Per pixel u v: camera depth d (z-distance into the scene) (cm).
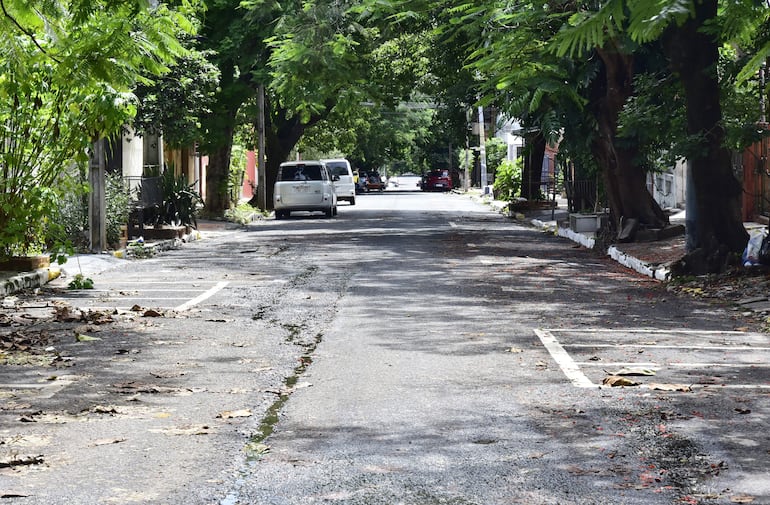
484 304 1530
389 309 1475
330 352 1134
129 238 2744
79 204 2412
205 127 3747
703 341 1206
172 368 1047
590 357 1095
